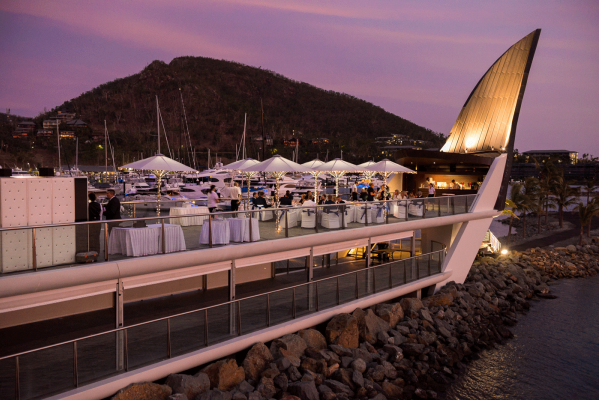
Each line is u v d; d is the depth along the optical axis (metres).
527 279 30.81
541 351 19.83
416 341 17.78
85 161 166.00
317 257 22.23
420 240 28.09
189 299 15.33
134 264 11.62
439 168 31.47
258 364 13.14
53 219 11.34
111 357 10.61
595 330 22.56
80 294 10.96
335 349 15.17
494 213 25.56
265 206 21.14
